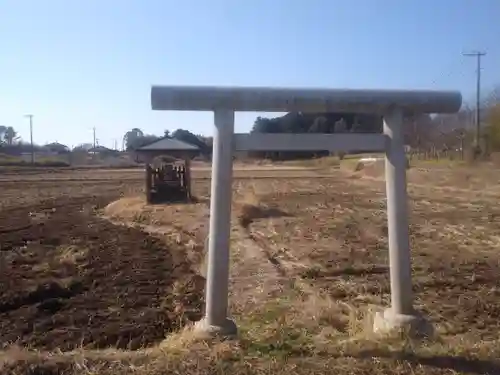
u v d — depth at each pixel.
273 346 5.27
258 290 8.62
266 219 18.98
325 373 4.62
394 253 5.58
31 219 19.58
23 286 9.26
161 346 5.57
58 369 4.78
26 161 77.88
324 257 11.80
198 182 40.59
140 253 12.51
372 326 5.89
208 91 5.13
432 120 66.06
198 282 9.45
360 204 24.97
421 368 4.74
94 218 20.02
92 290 9.18
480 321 7.20
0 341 6.61
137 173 57.75
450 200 26.77
